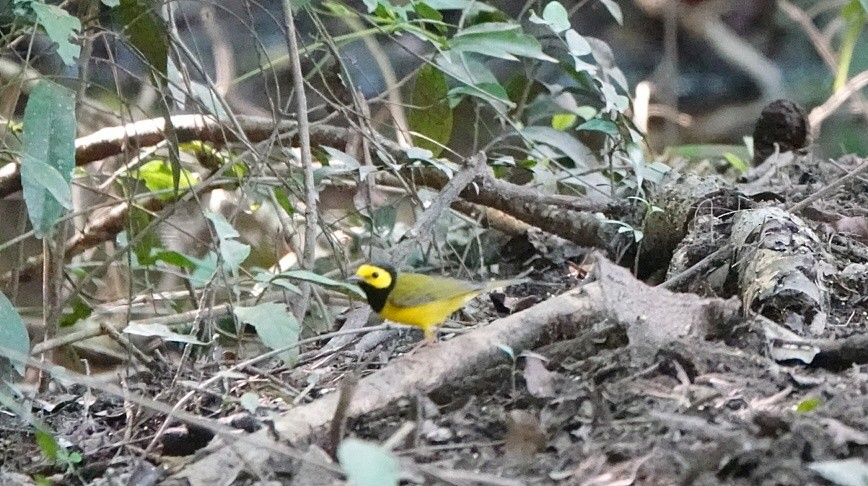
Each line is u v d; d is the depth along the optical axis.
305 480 5.57
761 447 5.15
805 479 4.91
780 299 7.17
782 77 24.95
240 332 9.11
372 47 14.55
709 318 7.01
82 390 9.28
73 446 7.38
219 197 13.06
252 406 6.55
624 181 11.34
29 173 7.43
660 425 5.67
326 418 6.14
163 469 6.07
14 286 10.20
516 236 11.94
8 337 7.48
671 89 23.33
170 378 8.60
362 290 7.52
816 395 5.95
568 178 11.94
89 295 11.76
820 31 24.98
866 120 19.44
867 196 10.86
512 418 5.79
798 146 13.12
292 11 10.59
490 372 6.64
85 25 9.79
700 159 15.70
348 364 8.26
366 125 11.15
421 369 6.52
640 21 26.52
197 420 5.54
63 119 7.97
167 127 9.76
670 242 9.74
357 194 11.21
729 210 9.45
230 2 20.22
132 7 9.87
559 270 11.30
